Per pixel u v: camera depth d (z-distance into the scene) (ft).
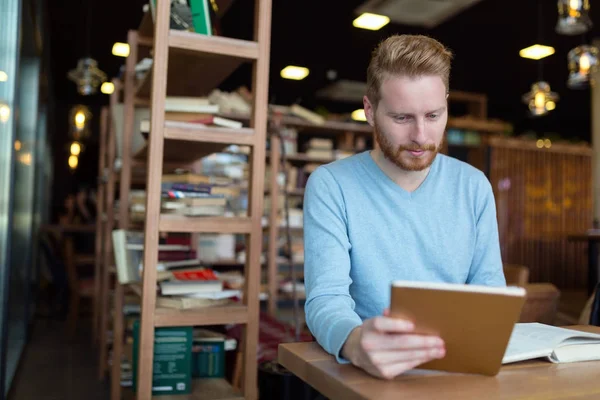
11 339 11.64
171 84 7.99
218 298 6.61
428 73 3.57
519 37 27.50
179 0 6.50
